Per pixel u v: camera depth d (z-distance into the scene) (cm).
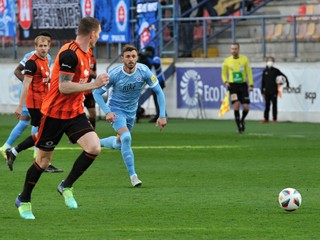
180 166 3356
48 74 3300
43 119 2158
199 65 6197
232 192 2639
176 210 2295
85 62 2136
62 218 2173
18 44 7081
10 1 7094
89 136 2208
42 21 6881
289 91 5822
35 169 2166
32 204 2403
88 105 4409
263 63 5953
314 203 2403
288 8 6550
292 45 6147
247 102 4994
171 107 6362
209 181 2908
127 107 2906
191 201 2453
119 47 6612
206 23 6419
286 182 2870
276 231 1981
